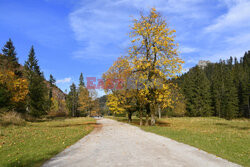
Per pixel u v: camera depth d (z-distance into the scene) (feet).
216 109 223.10
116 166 18.26
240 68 299.58
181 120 124.98
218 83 234.17
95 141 36.11
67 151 26.61
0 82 93.66
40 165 19.26
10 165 19.31
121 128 65.77
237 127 71.05
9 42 146.82
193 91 215.92
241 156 22.36
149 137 39.68
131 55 65.77
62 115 219.82
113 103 98.37
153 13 66.03
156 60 63.82
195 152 24.56
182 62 60.13
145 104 75.56
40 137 39.40
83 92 211.20
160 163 19.21
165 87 64.08
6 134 41.32
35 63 139.54
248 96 208.23
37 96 130.62
